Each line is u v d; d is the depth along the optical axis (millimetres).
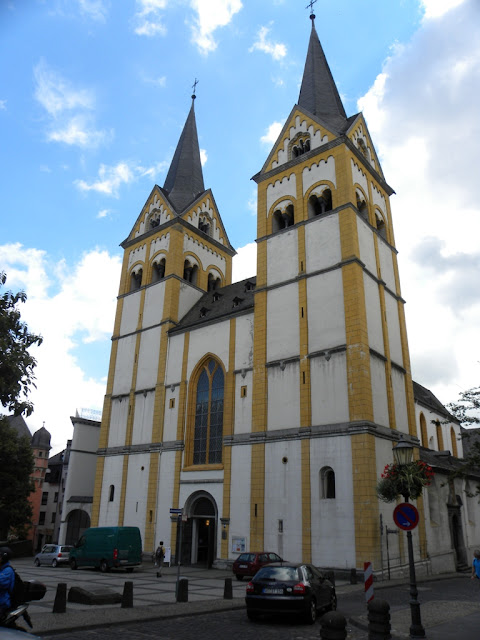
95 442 59312
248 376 39625
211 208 59312
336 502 31156
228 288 51750
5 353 15398
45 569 37344
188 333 46250
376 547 29297
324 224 39031
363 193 41938
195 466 40812
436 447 57250
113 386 51094
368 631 13945
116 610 17703
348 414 32562
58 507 80312
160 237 54719
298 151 45000
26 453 65812
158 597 21734
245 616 17906
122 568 36344
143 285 53594
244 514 35625
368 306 36781
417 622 14289
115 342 53281
